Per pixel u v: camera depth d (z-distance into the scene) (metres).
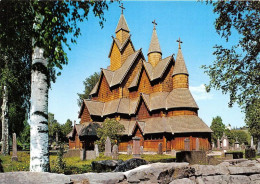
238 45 10.41
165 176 5.87
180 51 42.47
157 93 41.62
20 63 20.09
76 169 11.12
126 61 50.25
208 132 34.94
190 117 36.56
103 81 50.75
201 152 12.56
